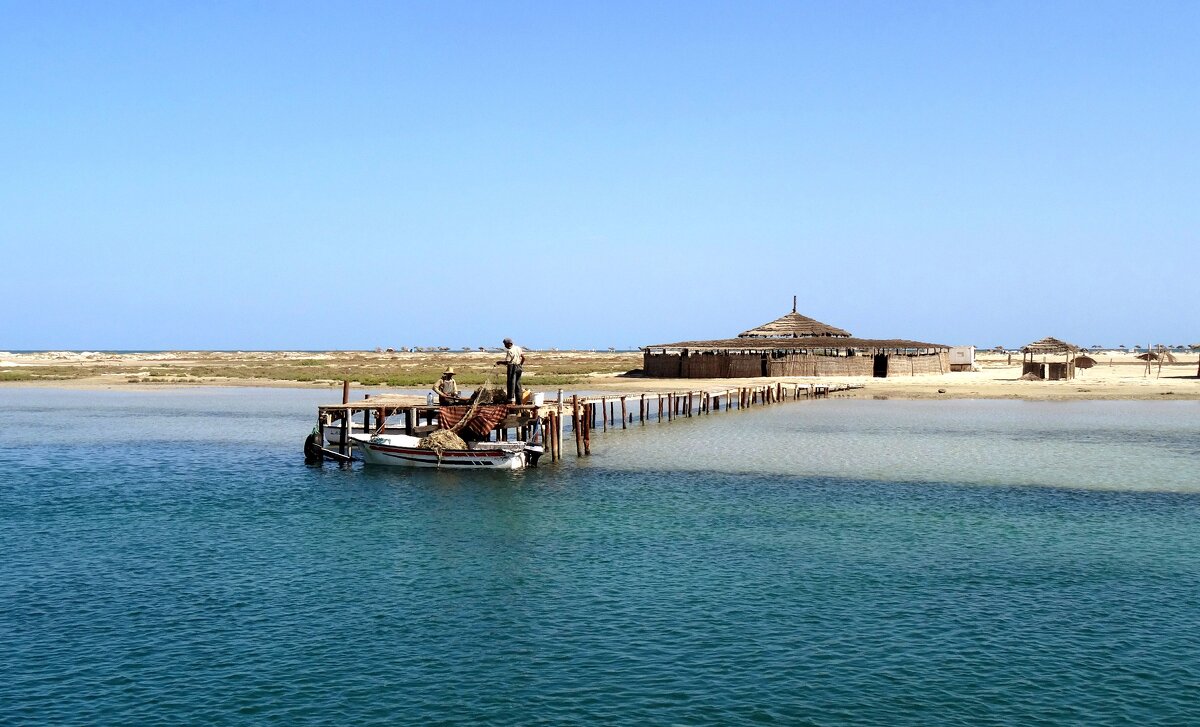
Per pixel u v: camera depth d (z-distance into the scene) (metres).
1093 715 14.53
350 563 23.34
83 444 48.81
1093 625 18.53
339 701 15.07
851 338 109.06
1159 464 39.91
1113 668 16.33
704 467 39.28
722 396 78.94
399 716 14.53
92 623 18.70
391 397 45.38
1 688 15.56
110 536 26.52
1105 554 24.14
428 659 16.80
